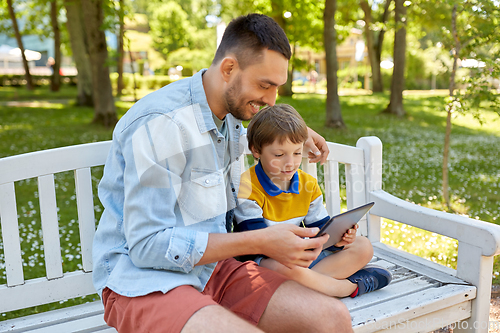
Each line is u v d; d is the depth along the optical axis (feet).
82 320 5.01
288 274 4.96
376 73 67.51
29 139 26.61
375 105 48.34
